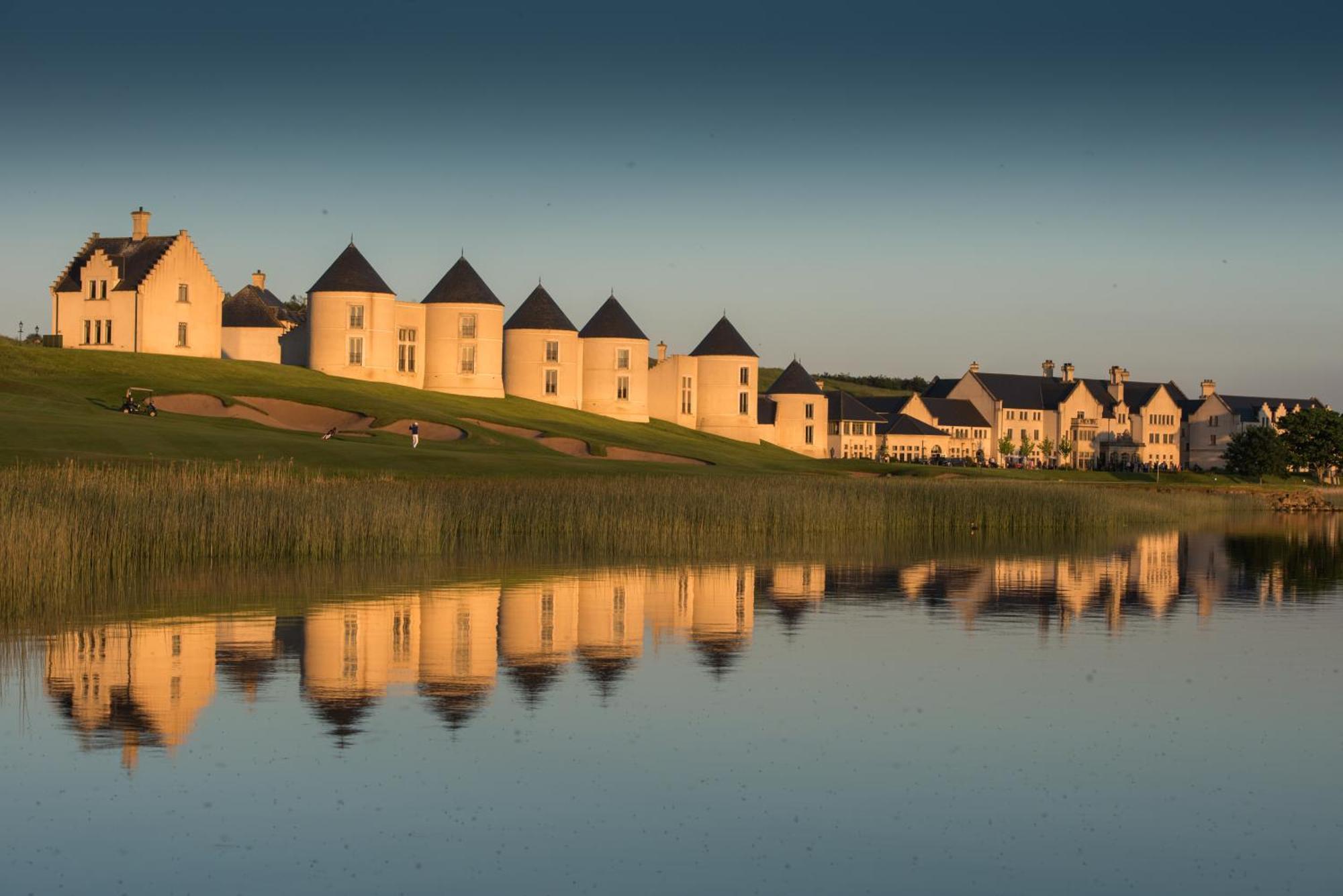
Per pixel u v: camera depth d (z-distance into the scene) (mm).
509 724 24016
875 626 35219
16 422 70438
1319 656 31672
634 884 17078
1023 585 43875
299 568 43656
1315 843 18844
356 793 20109
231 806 19438
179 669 27719
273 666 28125
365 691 26250
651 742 23141
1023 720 25109
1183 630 35375
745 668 29312
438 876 17156
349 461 69438
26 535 35375
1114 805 20297
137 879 16844
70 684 26281
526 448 91375
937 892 17016
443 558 47562
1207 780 21578
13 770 20859
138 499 43875
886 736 23812
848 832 19000
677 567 46562
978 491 67875
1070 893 17047
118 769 21000
